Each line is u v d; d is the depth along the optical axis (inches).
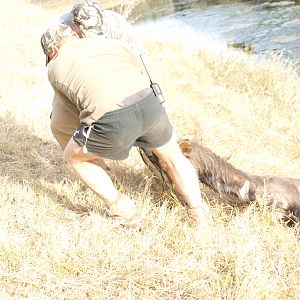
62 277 193.2
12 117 358.6
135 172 283.3
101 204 246.5
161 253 205.6
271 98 479.5
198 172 246.5
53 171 289.1
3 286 189.2
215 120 404.8
